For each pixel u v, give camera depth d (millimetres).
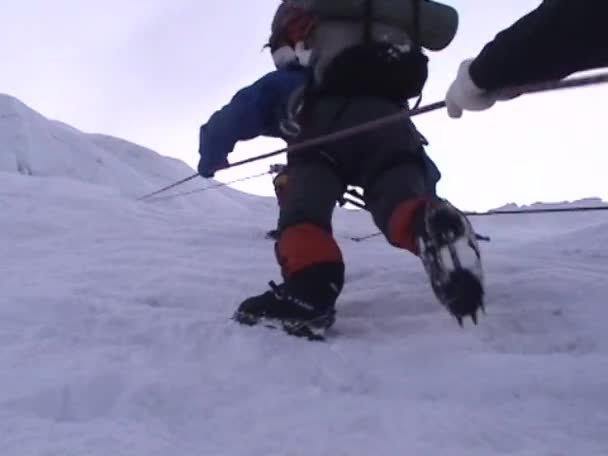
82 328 2617
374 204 2570
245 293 3225
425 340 2416
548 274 3059
